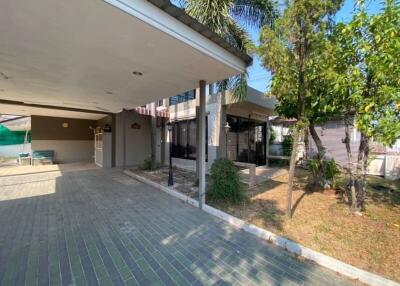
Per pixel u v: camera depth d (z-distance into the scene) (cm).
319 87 348
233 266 229
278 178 658
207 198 440
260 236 292
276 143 1127
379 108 281
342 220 333
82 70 355
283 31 290
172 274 216
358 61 316
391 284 192
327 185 505
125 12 197
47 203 434
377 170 712
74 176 726
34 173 780
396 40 249
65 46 268
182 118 913
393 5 264
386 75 271
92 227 323
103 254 251
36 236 294
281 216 349
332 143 912
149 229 317
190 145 888
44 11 195
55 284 202
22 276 213
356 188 397
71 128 1130
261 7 571
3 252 255
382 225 315
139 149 1037
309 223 323
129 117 1005
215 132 739
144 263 234
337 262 223
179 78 393
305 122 315
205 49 280
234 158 820
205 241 281
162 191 532
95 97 574
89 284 202
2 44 263
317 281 206
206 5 502
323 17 278
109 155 946
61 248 264
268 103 800
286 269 224
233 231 311
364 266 222
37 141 1034
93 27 223
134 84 438
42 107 755
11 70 358
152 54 288
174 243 276
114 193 513
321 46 287
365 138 359
